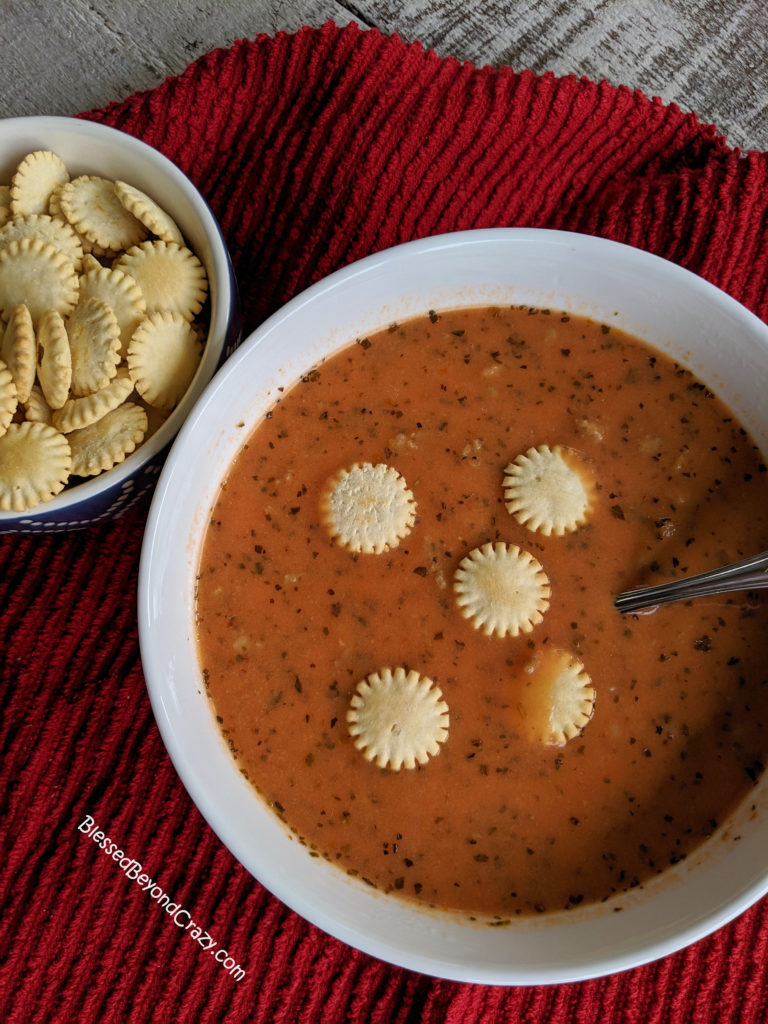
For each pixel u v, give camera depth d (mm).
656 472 229
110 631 260
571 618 223
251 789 219
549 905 214
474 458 230
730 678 220
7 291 236
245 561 227
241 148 276
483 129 273
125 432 229
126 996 245
